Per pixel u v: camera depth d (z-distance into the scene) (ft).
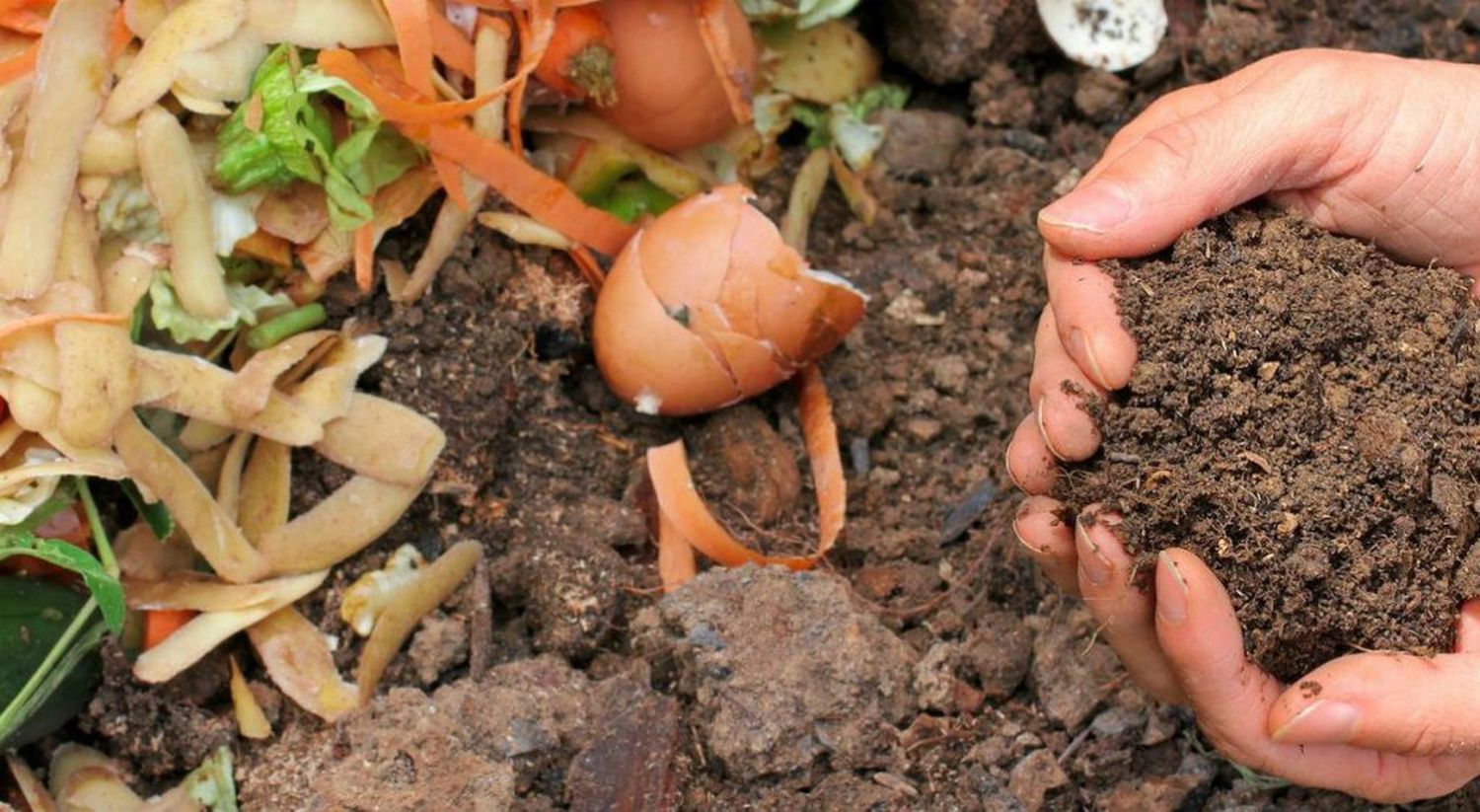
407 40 1.92
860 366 2.12
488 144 1.98
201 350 1.97
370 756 1.89
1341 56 1.89
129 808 1.91
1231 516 1.79
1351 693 1.75
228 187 1.94
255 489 1.97
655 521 2.05
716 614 1.94
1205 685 1.80
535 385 2.06
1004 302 2.16
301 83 1.91
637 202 2.11
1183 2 2.26
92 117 1.89
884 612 2.01
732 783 1.92
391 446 1.97
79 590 1.94
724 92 2.04
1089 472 1.84
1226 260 1.85
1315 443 1.81
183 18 1.90
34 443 1.89
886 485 2.09
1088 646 1.92
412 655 1.96
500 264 2.06
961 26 2.20
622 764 1.90
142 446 1.90
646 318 1.98
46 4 1.91
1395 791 1.85
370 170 1.98
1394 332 1.83
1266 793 1.94
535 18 1.96
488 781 1.87
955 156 2.23
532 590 1.99
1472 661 1.77
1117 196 1.83
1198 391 1.81
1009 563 2.02
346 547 1.96
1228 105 1.86
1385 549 1.79
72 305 1.87
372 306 2.02
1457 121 1.86
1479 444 1.82
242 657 1.97
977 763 1.94
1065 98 2.24
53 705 1.91
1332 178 1.89
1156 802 1.93
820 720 1.92
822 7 2.14
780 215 2.17
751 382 2.01
